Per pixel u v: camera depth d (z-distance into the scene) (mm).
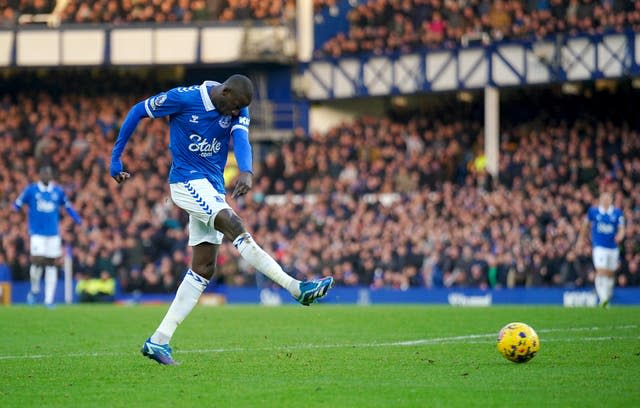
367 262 31438
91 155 39656
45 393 9055
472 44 38000
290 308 21672
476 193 33281
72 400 8656
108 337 14617
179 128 10523
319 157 37562
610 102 37031
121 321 17672
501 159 34750
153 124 40750
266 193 37375
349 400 8438
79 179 38500
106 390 9172
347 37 42125
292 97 42406
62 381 9781
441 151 37062
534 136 35469
